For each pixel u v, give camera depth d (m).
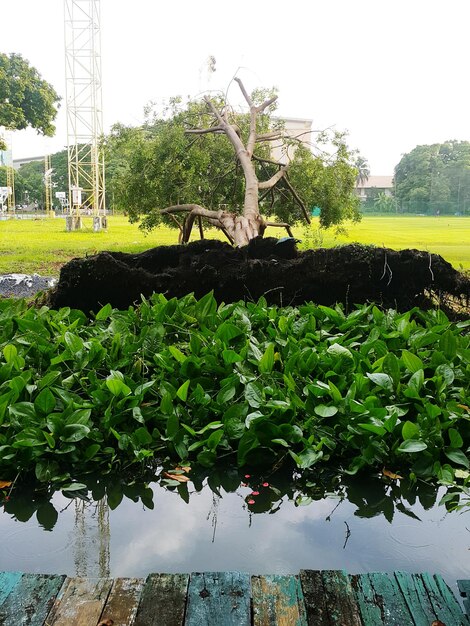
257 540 3.06
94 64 19.28
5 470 3.57
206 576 2.51
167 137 9.70
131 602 2.35
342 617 2.28
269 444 3.75
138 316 5.61
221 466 3.77
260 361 4.33
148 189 10.09
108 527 3.18
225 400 4.02
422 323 6.27
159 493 3.53
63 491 3.53
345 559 2.91
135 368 4.53
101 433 3.85
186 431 3.89
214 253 6.44
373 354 4.80
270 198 11.00
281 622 2.24
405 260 6.34
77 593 2.40
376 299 6.47
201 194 10.52
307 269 6.36
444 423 3.78
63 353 4.57
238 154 8.77
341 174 10.52
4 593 2.40
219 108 10.80
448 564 2.88
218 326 5.33
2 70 15.98
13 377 4.15
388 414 3.86
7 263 10.86
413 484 3.55
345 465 3.75
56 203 44.59
